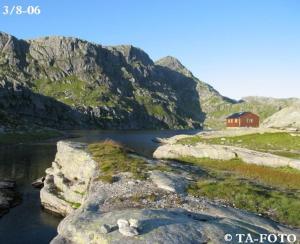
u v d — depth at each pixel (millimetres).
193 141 85062
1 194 44000
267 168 50906
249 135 80000
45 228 33750
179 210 22312
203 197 27375
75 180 41656
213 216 22000
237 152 59094
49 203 40094
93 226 18500
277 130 79562
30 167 67812
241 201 27188
